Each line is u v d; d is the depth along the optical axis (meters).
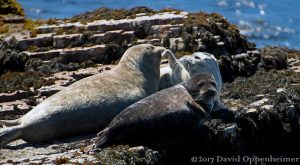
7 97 40.53
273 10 102.56
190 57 38.66
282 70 47.69
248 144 38.25
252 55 48.47
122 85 36.50
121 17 50.75
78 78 43.94
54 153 33.03
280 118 39.84
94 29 49.03
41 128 34.28
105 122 35.47
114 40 47.81
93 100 35.34
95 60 46.72
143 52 37.97
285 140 39.84
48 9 103.50
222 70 46.25
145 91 37.12
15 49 47.81
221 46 47.81
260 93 41.66
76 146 33.88
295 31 87.88
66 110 34.78
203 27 48.34
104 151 32.69
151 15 50.69
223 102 40.34
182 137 34.91
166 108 34.31
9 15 57.62
